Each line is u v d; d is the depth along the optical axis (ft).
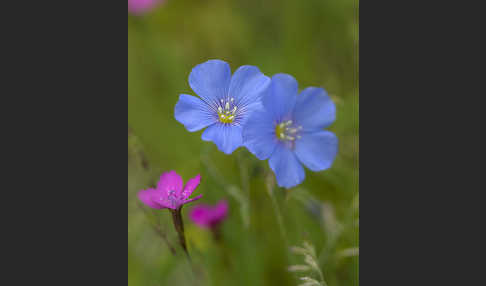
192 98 1.36
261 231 1.53
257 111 1.35
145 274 1.49
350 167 1.56
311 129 1.39
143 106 1.65
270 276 1.51
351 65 1.63
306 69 1.66
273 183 1.42
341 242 1.51
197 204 1.52
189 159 1.59
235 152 1.53
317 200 1.50
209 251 1.51
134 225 1.49
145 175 1.46
